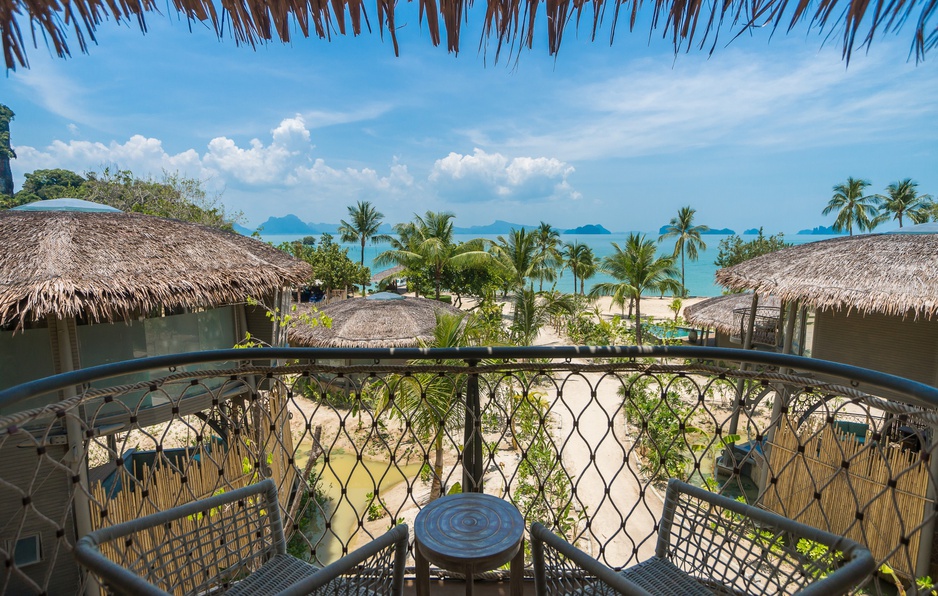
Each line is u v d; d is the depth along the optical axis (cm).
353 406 239
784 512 211
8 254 783
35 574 732
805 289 1011
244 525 203
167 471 670
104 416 798
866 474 775
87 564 136
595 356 214
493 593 243
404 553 183
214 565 191
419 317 1853
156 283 819
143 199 2672
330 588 179
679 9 164
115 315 838
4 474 712
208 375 210
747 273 1191
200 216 2770
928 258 943
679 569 197
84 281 756
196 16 184
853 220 5494
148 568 171
